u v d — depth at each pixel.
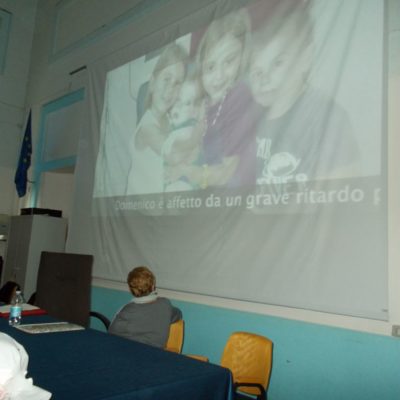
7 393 1.09
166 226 3.35
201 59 3.35
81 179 4.56
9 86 6.31
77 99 5.31
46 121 5.92
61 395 1.15
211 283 2.87
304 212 2.40
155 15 4.18
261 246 2.59
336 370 2.26
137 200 3.71
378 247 2.07
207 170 3.08
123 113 4.14
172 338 2.54
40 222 4.94
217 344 2.90
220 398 1.50
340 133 2.30
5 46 6.31
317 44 2.51
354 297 2.11
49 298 3.20
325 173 2.34
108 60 4.53
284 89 2.65
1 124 6.19
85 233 4.30
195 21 3.50
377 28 2.25
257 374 2.01
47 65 6.02
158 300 2.30
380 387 2.08
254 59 2.89
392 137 2.16
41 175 5.76
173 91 3.56
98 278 4.10
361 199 2.16
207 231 2.99
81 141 4.68
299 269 2.37
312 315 2.41
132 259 3.63
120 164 4.03
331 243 2.25
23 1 6.52
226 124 3.00
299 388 2.40
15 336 1.87
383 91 2.17
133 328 2.18
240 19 3.07
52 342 1.79
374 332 2.13
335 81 2.38
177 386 1.35
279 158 2.59
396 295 2.05
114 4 4.90
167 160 3.48
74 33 5.62
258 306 2.69
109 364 1.49
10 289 3.47
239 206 2.79
